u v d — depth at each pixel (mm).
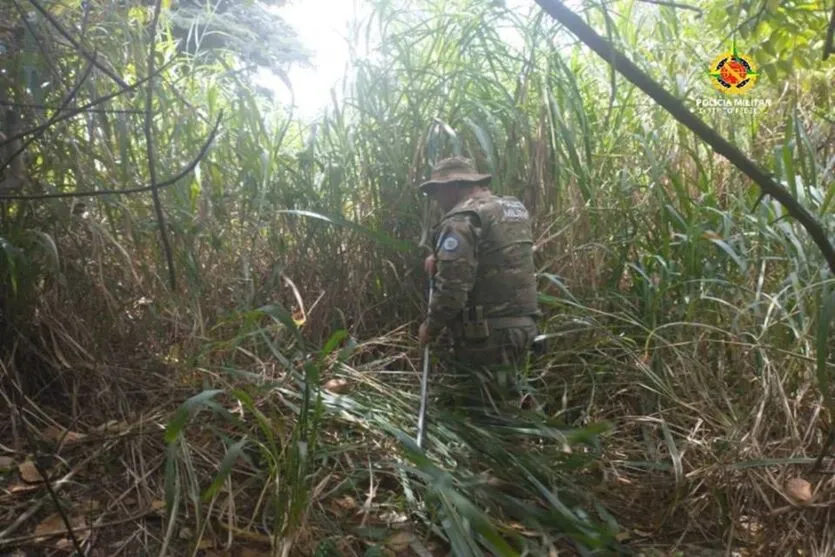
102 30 3887
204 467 2920
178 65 4504
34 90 3273
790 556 2766
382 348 4047
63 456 2982
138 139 3877
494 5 4164
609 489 3113
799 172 4270
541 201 4207
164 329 3686
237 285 3908
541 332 3875
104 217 3748
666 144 4613
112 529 2631
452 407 3531
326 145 4477
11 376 3342
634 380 3631
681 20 5141
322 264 4207
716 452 3146
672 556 2773
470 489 2820
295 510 2457
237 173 4215
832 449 3107
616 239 4219
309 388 2672
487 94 4363
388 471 2943
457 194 3518
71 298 3523
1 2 3170
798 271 3523
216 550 2561
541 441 3244
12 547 2492
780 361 3367
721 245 3570
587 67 4883
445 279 3271
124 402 3297
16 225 3350
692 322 3652
